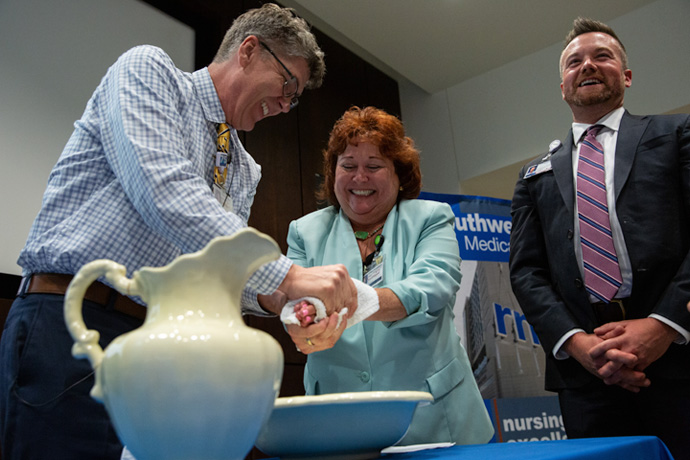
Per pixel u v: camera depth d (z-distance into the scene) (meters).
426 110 5.36
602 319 1.67
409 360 1.40
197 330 0.58
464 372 1.45
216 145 1.33
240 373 0.58
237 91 1.34
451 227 1.59
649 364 1.55
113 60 3.15
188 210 0.85
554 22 4.49
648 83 4.30
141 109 1.02
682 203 1.69
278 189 3.93
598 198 1.77
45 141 2.77
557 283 1.78
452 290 1.42
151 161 0.91
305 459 0.92
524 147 4.77
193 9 3.62
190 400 0.56
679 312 1.51
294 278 0.92
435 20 4.38
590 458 0.73
